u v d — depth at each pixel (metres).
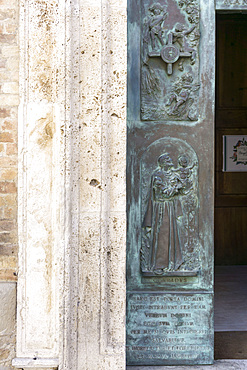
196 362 3.06
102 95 2.63
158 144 3.03
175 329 3.07
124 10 2.65
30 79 2.62
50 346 2.68
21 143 2.63
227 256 6.16
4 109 2.68
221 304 4.47
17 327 2.67
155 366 3.04
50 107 2.63
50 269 2.67
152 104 3.02
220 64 6.01
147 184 3.04
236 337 3.56
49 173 2.64
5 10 2.67
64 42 2.59
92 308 2.67
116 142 2.67
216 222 6.12
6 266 2.72
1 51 2.67
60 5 2.59
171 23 2.99
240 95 6.04
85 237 2.65
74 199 2.64
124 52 2.65
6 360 2.69
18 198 2.65
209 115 3.03
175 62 3.01
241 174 6.07
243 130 6.04
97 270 2.66
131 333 3.07
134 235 3.05
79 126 2.64
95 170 2.64
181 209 3.05
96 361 2.68
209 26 3.00
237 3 3.01
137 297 3.07
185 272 3.05
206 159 3.04
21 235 2.65
